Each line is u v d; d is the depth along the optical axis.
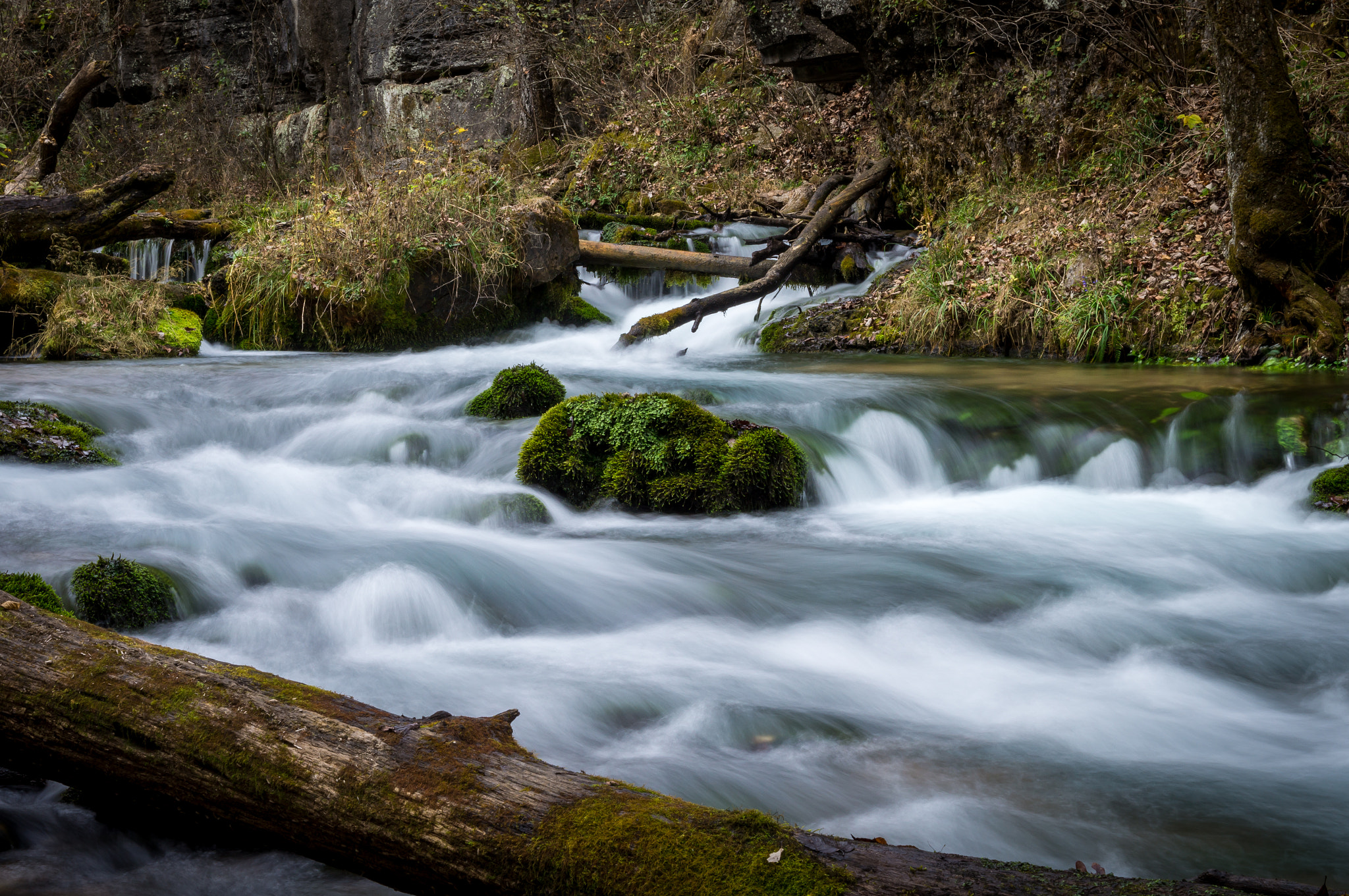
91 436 7.32
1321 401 7.84
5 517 5.54
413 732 2.41
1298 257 9.60
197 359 11.03
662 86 18.19
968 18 12.80
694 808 2.15
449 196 12.50
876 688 4.30
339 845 2.32
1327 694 4.27
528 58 18.67
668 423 7.03
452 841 2.18
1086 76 12.35
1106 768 3.56
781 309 13.20
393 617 4.75
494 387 8.30
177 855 2.80
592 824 2.11
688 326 13.46
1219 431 7.72
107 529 5.39
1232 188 9.83
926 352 11.72
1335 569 5.77
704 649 4.69
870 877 1.93
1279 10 11.68
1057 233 11.45
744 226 14.68
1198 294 10.35
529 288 12.95
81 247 12.02
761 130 16.81
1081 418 8.03
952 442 7.95
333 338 11.94
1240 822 3.18
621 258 13.54
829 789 3.38
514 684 4.13
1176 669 4.55
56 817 2.92
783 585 5.48
